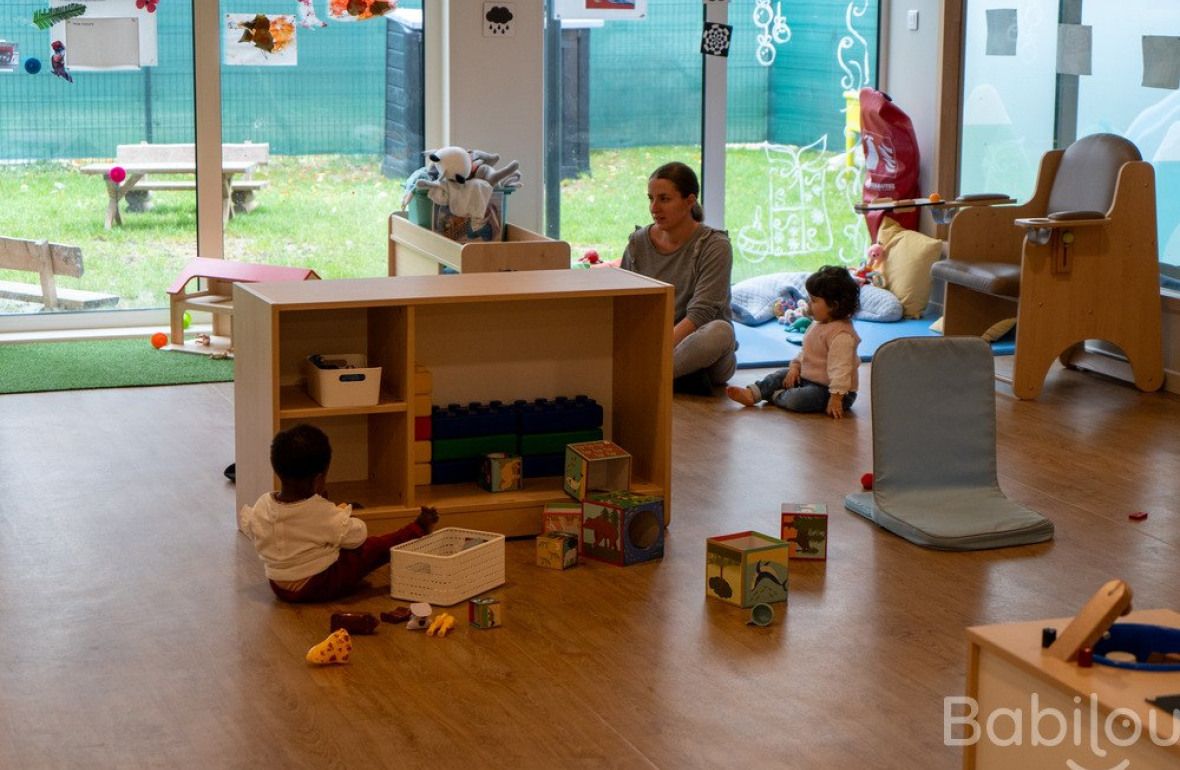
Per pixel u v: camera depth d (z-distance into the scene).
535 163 6.46
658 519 3.64
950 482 3.97
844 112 7.14
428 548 3.45
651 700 2.81
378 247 6.64
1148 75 5.64
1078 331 5.38
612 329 4.07
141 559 3.60
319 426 3.84
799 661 3.01
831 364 5.12
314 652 2.95
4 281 6.23
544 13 6.48
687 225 5.44
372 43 6.41
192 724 2.70
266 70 6.31
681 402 5.33
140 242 6.36
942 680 2.92
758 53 6.92
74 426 4.86
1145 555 3.69
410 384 3.61
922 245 6.67
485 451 3.87
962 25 6.65
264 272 5.98
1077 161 5.71
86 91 6.16
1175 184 5.55
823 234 7.18
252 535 3.34
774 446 4.73
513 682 2.89
